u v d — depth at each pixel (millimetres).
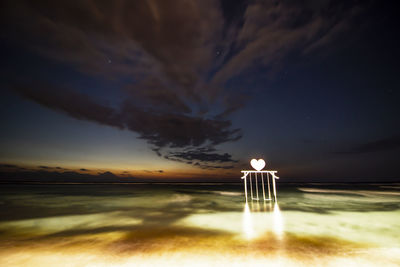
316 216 8938
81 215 9891
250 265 3795
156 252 4500
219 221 8109
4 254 4406
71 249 4730
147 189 31578
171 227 7219
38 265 3826
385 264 3881
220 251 4543
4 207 12648
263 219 8367
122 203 14469
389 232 6387
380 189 29281
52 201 15820
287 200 15016
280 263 3896
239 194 21516
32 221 8578
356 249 4727
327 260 4039
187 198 17578
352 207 11617
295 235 6000
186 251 4555
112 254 4391
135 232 6516
